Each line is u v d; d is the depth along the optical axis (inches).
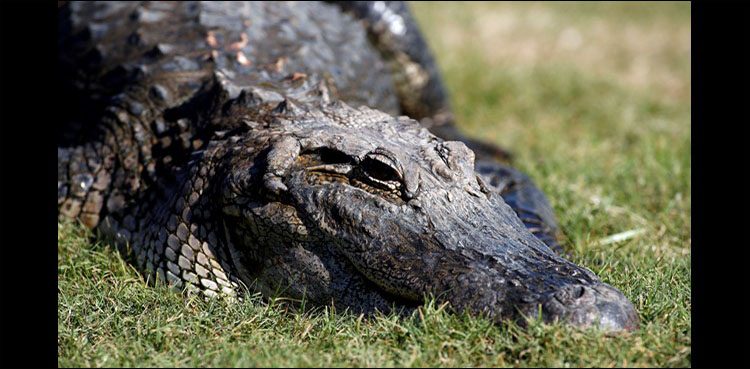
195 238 444.5
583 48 1256.8
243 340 370.6
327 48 631.8
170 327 373.7
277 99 496.1
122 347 358.6
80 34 622.8
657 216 590.6
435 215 401.1
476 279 373.7
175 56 572.4
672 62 1213.7
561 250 498.3
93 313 396.2
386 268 390.3
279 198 413.1
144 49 589.0
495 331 354.9
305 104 489.7
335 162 416.5
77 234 502.0
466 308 367.2
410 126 464.4
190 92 547.2
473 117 906.7
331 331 375.2
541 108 954.7
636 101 983.0
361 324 386.9
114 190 512.1
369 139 431.8
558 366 332.2
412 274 385.4
